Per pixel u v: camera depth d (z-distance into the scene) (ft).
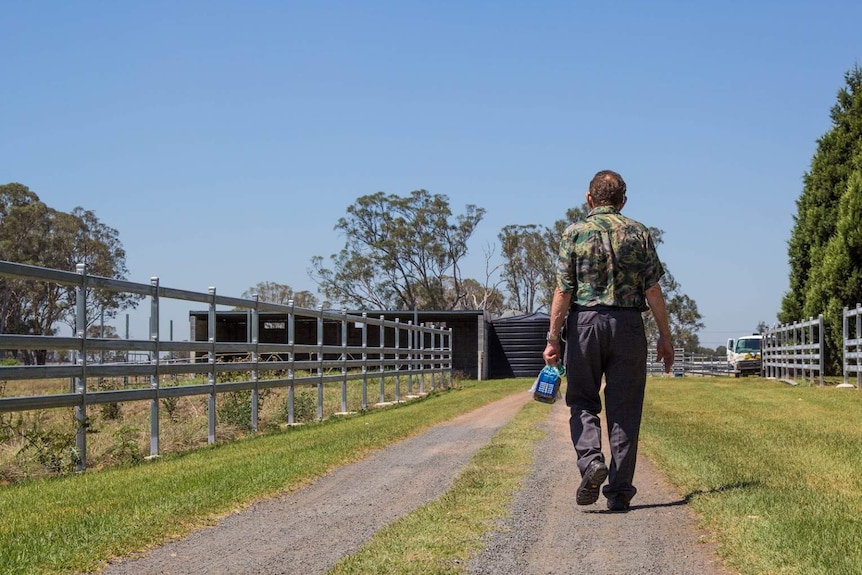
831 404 47.39
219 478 24.57
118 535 17.80
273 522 19.49
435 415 45.91
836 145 85.61
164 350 33.30
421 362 73.26
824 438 31.19
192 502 21.13
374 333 135.33
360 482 24.50
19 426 28.76
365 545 17.10
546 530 18.01
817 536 16.16
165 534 18.21
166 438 37.47
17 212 162.71
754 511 18.44
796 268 91.45
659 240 210.18
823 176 86.07
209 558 16.49
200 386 35.76
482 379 126.21
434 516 19.31
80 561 15.97
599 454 19.12
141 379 80.33
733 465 24.72
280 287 248.32
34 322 166.20
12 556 15.99
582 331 19.19
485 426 39.17
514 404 54.60
